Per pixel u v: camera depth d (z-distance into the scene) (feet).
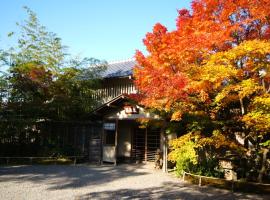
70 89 72.43
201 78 32.68
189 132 45.78
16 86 69.77
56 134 73.87
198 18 35.01
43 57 72.18
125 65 84.38
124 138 72.49
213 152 53.42
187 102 39.27
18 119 68.03
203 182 46.29
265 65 32.55
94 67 76.23
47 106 69.41
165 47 35.58
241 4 32.71
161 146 63.77
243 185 42.50
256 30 36.01
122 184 44.37
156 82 36.78
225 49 34.73
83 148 70.79
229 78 33.55
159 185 44.37
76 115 73.82
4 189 38.81
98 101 79.77
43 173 52.08
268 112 33.60
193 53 33.50
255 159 46.50
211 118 42.78
